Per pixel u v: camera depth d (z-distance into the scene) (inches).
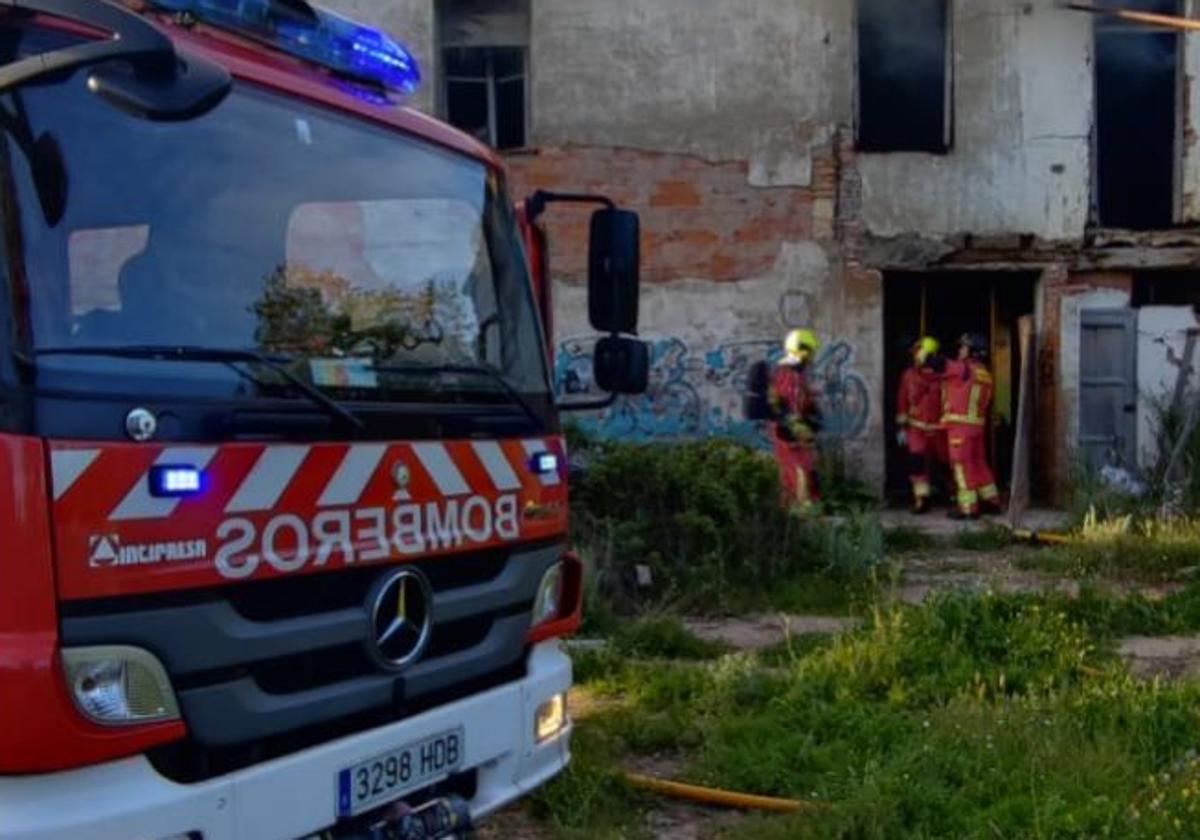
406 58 175.6
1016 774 217.3
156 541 122.7
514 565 169.8
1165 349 641.0
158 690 123.0
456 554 159.0
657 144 636.1
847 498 616.4
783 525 412.5
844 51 634.2
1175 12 644.1
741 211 637.3
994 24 633.6
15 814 114.2
